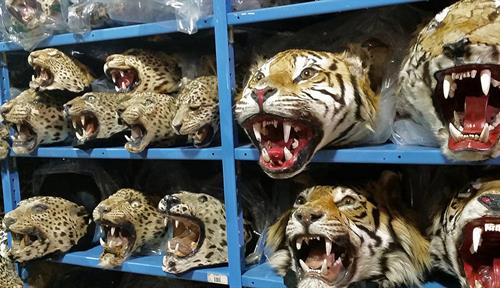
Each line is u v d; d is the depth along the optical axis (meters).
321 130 1.40
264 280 1.57
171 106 1.77
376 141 1.51
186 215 1.64
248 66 1.77
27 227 1.85
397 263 1.41
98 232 2.06
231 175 1.61
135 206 1.81
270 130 1.46
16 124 1.95
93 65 2.09
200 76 1.84
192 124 1.63
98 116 1.81
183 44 2.01
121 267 1.82
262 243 1.73
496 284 1.31
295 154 1.41
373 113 1.47
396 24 1.58
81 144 1.85
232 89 1.60
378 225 1.39
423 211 1.52
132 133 1.76
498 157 1.24
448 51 1.20
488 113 1.29
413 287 1.43
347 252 1.39
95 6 1.80
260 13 1.51
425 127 1.42
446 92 1.25
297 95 1.36
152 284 2.07
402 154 1.37
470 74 1.23
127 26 1.75
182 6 1.60
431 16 1.60
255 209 1.79
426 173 1.55
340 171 1.60
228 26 1.57
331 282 1.37
